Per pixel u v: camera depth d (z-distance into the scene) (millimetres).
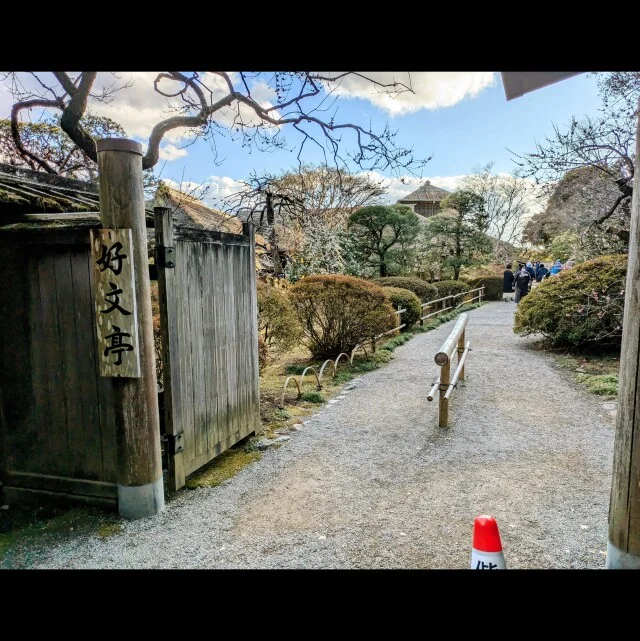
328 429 4691
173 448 3193
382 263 16312
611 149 6934
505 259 26562
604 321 7160
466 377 6621
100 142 2693
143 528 2848
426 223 20062
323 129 5207
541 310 7895
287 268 11102
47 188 3490
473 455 3939
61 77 4949
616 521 2070
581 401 5406
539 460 3809
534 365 7230
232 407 4000
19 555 2588
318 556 2533
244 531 2805
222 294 3797
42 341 3074
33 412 3148
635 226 1892
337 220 15836
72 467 3119
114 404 2895
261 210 9953
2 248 3059
